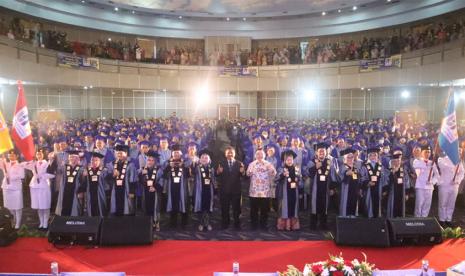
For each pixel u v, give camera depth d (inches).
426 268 187.2
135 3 1039.0
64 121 877.2
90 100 1062.4
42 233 278.5
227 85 1122.7
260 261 236.8
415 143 435.5
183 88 1107.3
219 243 266.7
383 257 238.8
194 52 1163.9
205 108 1216.2
